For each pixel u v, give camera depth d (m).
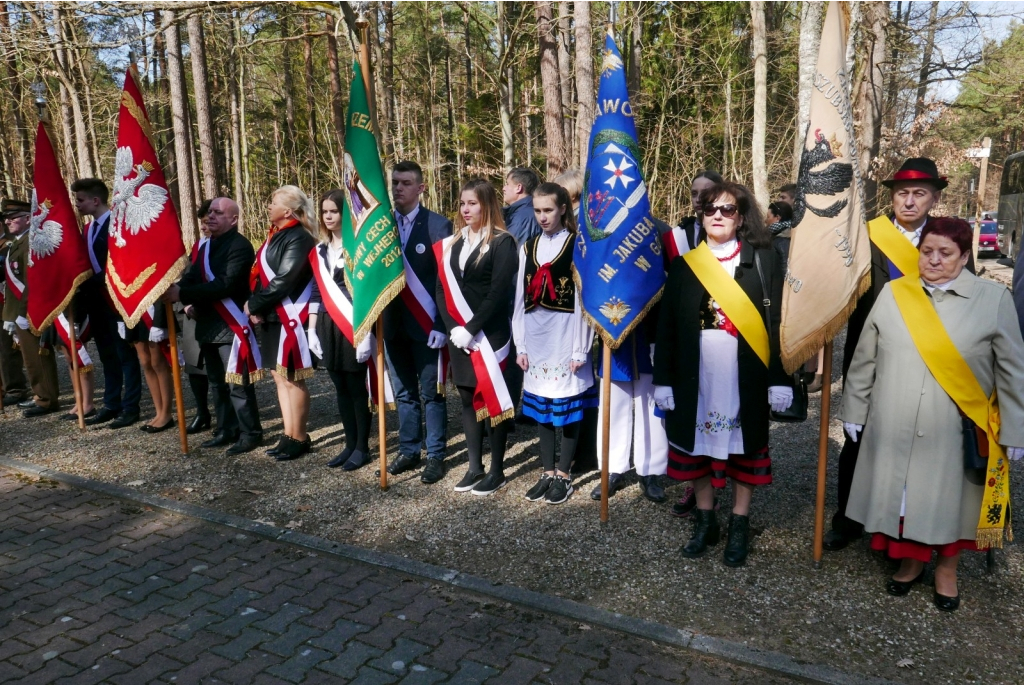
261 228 20.66
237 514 4.46
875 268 3.61
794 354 3.45
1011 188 19.58
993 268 17.84
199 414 6.12
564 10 13.48
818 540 3.68
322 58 24.05
